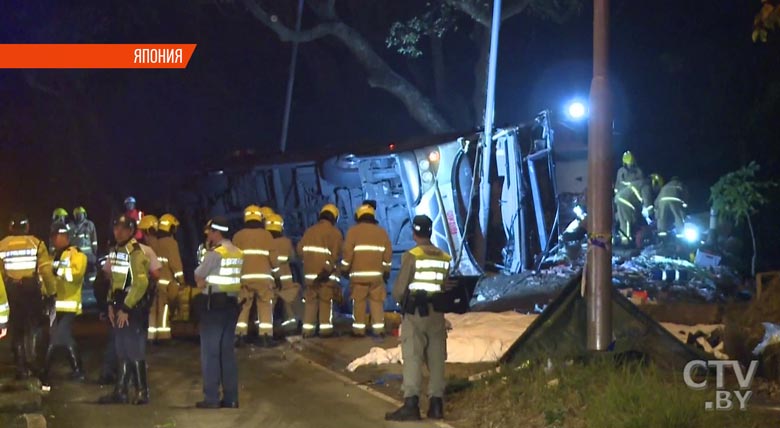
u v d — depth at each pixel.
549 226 17.77
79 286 12.20
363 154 18.03
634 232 19.08
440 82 26.53
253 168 19.67
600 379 9.41
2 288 9.04
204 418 9.90
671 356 10.26
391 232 17.91
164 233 15.46
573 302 10.59
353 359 13.06
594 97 10.22
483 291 16.91
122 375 10.73
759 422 8.16
